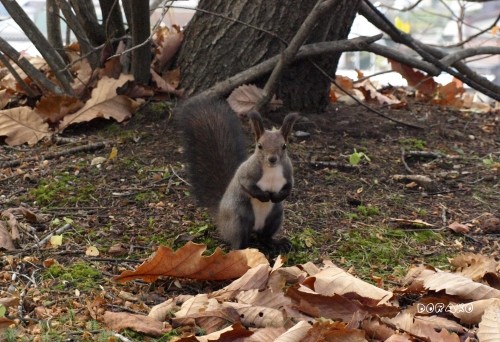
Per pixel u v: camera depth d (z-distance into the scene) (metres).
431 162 7.04
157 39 8.43
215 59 7.44
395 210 6.08
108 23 7.11
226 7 7.41
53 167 6.46
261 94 7.06
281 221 5.38
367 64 12.52
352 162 6.64
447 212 6.10
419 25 13.16
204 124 6.13
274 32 7.30
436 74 7.55
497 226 5.80
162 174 6.36
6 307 4.30
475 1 9.68
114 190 6.11
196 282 4.79
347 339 3.94
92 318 4.28
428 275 4.73
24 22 7.02
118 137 6.98
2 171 6.41
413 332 4.14
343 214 5.94
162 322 4.23
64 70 7.12
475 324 4.34
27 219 5.55
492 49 8.01
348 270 5.04
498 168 6.97
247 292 4.42
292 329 3.94
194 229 5.58
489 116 8.59
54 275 4.77
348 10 7.53
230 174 5.93
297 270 4.73
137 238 5.40
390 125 7.77
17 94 7.78
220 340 3.96
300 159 6.73
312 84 7.62
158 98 7.50
